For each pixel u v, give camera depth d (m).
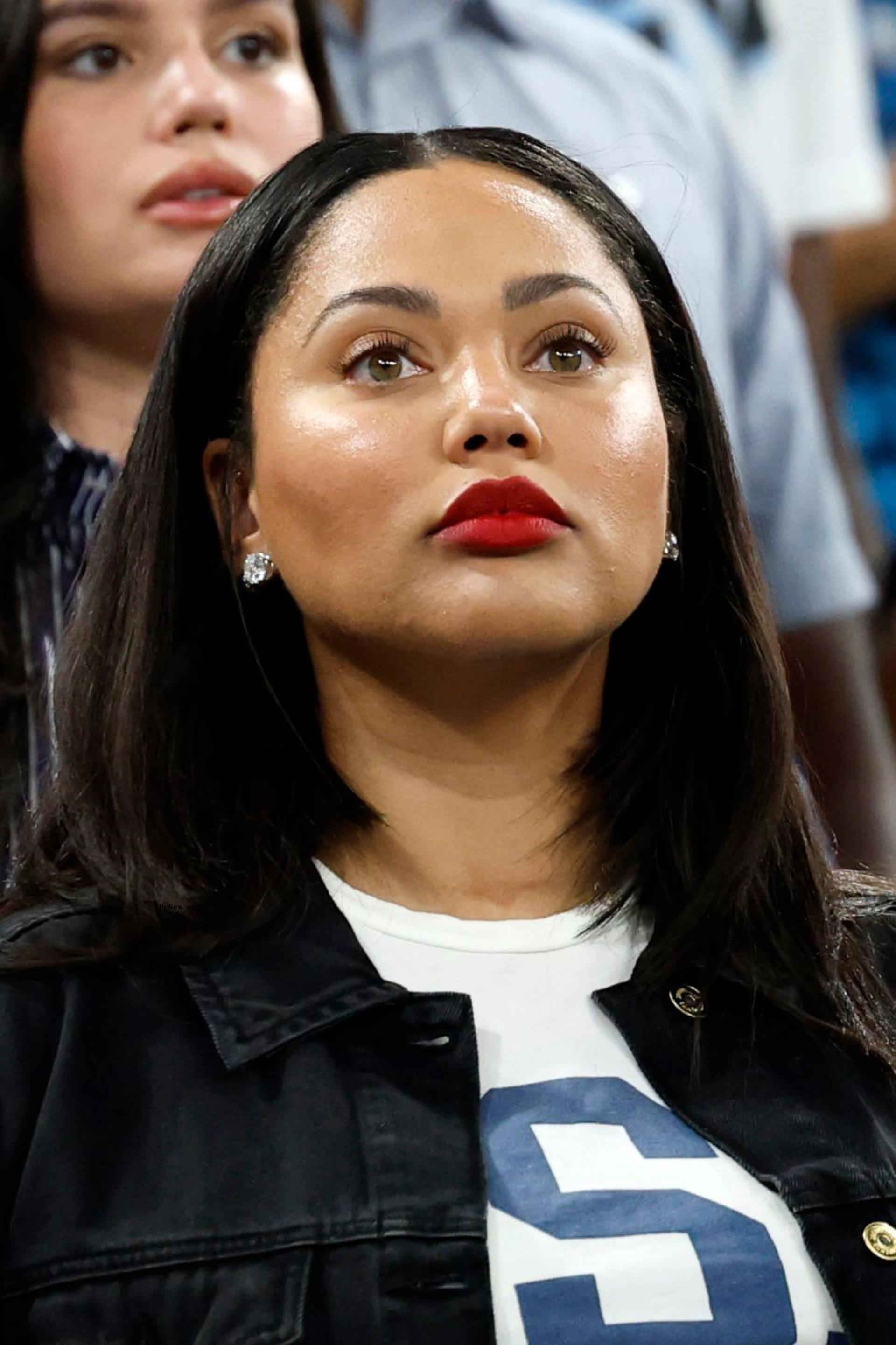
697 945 6.00
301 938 5.87
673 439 6.28
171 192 7.66
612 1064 5.78
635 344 5.92
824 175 10.99
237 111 7.76
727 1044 5.94
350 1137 5.49
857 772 9.38
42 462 7.89
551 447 5.62
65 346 7.93
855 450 11.10
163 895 5.88
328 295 5.79
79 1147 5.46
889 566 10.85
